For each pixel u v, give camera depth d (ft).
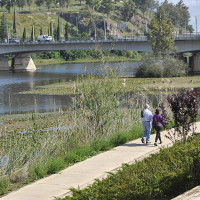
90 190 42.06
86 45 453.99
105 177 53.42
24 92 250.37
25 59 553.23
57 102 199.31
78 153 70.08
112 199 39.17
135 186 40.27
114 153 68.64
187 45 406.82
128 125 87.45
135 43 418.72
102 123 81.25
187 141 63.10
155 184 41.24
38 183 54.29
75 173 57.62
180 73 339.36
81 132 79.05
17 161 63.46
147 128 75.05
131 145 75.00
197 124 91.20
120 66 90.74
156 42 367.25
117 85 86.99
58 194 48.26
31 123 135.44
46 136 77.30
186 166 45.62
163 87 247.09
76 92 84.58
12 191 53.88
